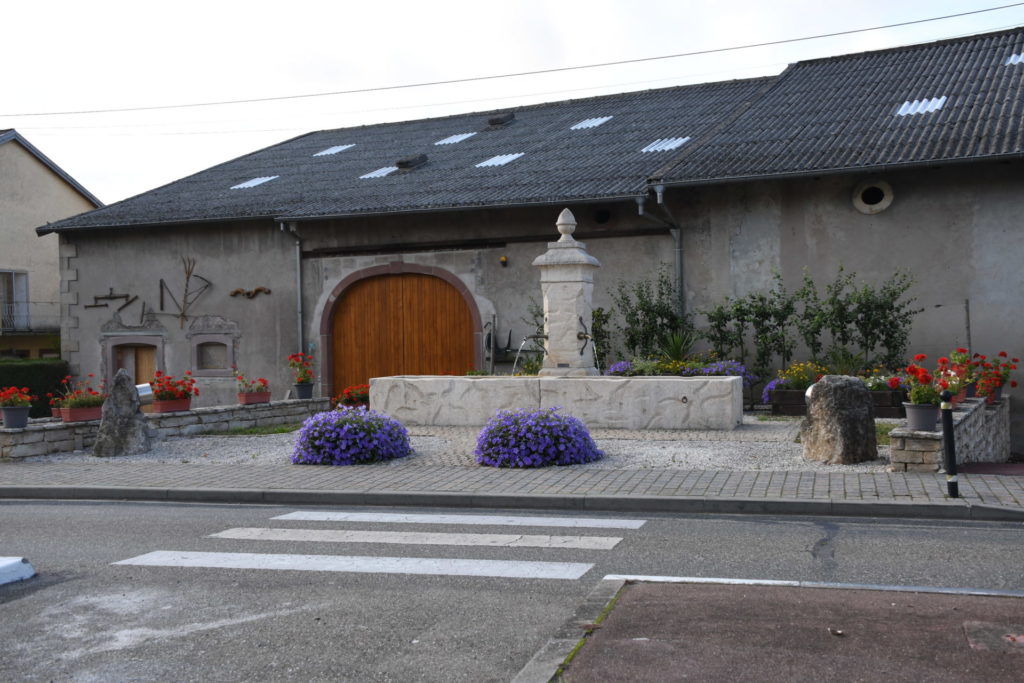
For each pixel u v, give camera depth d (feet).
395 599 17.95
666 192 57.88
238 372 69.51
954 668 13.16
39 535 24.80
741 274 56.59
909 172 52.70
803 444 33.32
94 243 73.77
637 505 26.81
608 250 59.62
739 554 20.83
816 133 57.06
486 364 62.49
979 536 22.34
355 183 70.90
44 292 103.55
